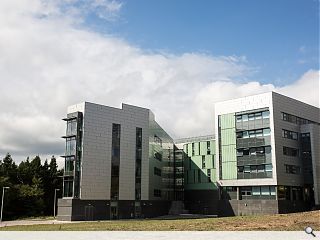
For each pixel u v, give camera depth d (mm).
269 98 75438
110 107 78875
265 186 74188
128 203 79000
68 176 73188
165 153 104750
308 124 79000
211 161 95938
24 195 98750
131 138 81875
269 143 74250
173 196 103500
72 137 74438
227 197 79500
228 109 81750
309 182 77500
